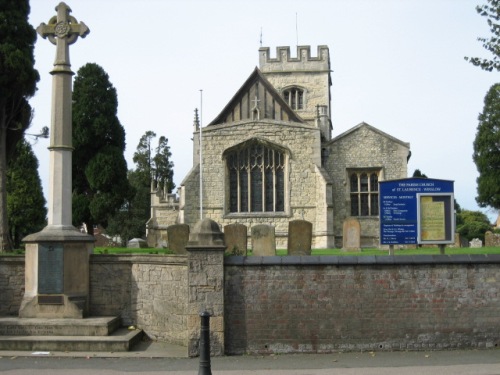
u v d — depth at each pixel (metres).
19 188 50.09
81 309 14.49
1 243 24.42
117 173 41.88
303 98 54.44
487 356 12.05
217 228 12.90
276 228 38.34
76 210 42.38
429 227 15.99
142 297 14.80
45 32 15.60
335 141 39.56
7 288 15.24
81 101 42.31
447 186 16.02
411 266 12.90
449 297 12.84
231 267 12.91
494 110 51.84
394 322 12.82
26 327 13.83
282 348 12.80
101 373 10.92
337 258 12.94
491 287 12.85
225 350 12.75
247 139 38.69
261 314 12.85
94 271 15.13
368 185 39.44
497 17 14.58
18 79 25.27
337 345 12.79
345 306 12.85
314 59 54.47
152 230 45.28
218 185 38.81
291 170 38.53
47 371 11.09
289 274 12.91
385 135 39.34
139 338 14.23
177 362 12.03
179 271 14.05
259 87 42.28
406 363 11.53
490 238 39.69
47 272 14.58
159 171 85.00
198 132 40.91
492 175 51.47
